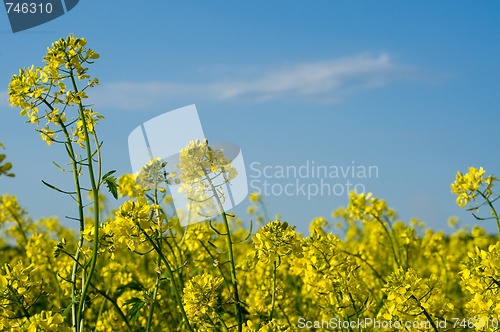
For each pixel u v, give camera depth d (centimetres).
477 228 244
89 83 132
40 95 130
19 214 209
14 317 124
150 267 201
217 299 136
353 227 269
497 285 131
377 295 185
